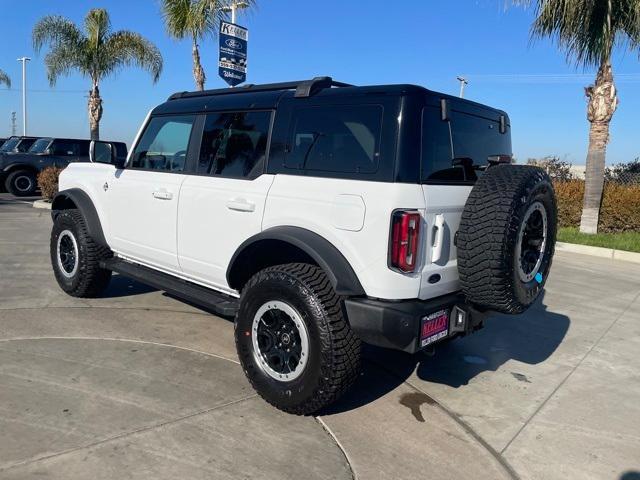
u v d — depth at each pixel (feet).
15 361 13.71
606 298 23.70
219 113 14.19
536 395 13.78
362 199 10.74
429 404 12.95
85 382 12.76
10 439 10.21
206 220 13.92
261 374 11.98
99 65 59.62
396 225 10.43
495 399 13.43
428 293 11.23
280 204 12.10
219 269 13.82
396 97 10.84
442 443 11.22
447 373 14.88
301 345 11.22
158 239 15.55
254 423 11.39
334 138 11.56
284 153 12.41
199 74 40.75
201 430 10.96
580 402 13.48
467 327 11.88
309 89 12.21
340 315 10.95
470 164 12.78
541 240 12.08
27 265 24.34
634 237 38.96
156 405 11.86
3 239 30.83
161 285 15.29
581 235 38.91
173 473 9.53
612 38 36.04
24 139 61.98
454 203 11.52
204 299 13.99
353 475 9.86
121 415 11.34
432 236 11.05
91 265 18.26
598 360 16.33
